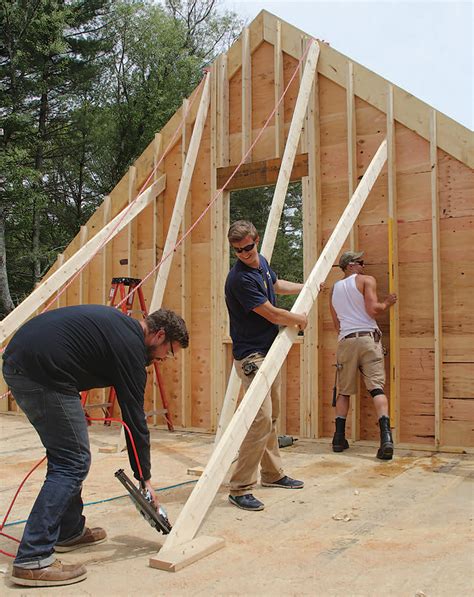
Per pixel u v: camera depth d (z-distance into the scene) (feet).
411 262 16.92
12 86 55.67
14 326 15.53
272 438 11.80
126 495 11.74
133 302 22.02
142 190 21.47
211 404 19.85
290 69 19.60
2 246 52.34
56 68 59.41
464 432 15.88
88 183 70.59
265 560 7.95
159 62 71.67
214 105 20.80
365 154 17.98
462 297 16.15
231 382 13.75
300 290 12.39
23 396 7.53
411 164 17.12
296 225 36.40
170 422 20.25
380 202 17.53
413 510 10.15
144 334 7.97
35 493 12.12
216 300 20.03
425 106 16.84
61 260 23.95
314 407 17.87
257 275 10.89
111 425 21.71
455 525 9.18
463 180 16.34
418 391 16.57
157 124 69.10
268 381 10.28
